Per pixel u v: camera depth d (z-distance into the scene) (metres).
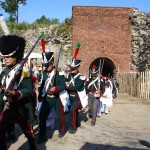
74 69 8.12
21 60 4.77
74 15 25.70
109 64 27.53
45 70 7.36
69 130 8.12
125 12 25.98
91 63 25.83
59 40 25.84
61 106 7.51
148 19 26.28
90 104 9.61
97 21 25.78
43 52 7.27
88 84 9.58
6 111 4.73
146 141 7.80
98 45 25.80
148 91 20.23
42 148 6.69
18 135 7.46
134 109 13.96
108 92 12.46
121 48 25.97
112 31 25.91
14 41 4.62
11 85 4.47
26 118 4.84
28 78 4.71
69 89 8.03
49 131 8.20
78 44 8.41
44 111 7.07
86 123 9.72
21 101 4.79
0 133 4.76
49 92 7.08
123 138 8.05
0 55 4.65
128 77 22.78
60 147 6.84
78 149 6.78
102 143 7.40
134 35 26.03
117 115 11.97
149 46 26.39
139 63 26.08
